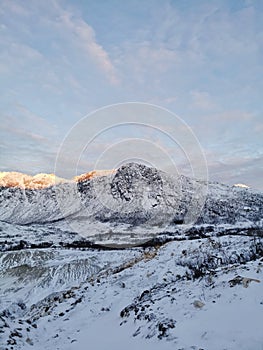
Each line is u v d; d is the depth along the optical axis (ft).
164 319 16.83
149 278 32.50
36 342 20.39
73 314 26.25
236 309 15.66
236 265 24.48
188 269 31.83
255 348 11.40
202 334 13.83
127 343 16.07
